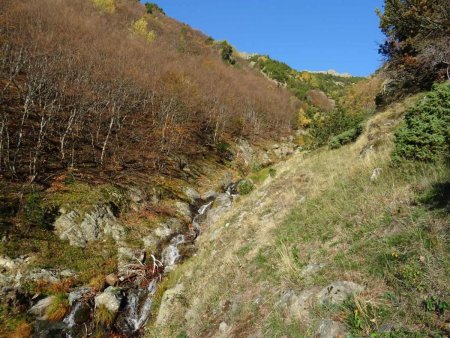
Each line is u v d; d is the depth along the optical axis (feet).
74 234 47.11
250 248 28.09
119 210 56.08
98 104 82.64
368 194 23.11
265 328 16.62
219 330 19.99
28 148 58.70
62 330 34.78
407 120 25.96
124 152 75.05
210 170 91.81
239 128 133.59
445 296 11.71
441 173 19.94
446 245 13.87
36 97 72.79
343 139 51.78
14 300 35.70
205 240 46.96
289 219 28.76
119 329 36.37
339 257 17.76
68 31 116.88
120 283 42.88
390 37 55.21
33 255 41.57
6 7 107.45
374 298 13.39
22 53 84.74
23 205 46.34
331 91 310.24
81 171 60.64
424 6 47.91
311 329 14.10
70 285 40.34
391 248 15.60
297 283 18.10
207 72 167.43
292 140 153.17
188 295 28.86
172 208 64.13
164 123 98.48
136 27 175.42
